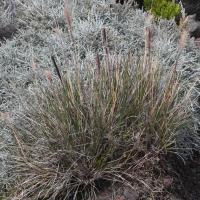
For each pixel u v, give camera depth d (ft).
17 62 9.93
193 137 8.35
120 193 6.45
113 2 13.26
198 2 22.02
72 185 6.67
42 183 6.59
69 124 6.38
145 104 7.07
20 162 6.83
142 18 12.63
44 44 10.68
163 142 7.00
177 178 7.46
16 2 13.20
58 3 12.47
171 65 10.03
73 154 6.38
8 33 11.77
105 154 6.51
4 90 9.20
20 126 7.53
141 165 6.75
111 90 7.16
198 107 8.85
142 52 9.97
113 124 6.95
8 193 6.89
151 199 6.42
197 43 14.10
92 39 10.30
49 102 7.30
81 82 7.39
